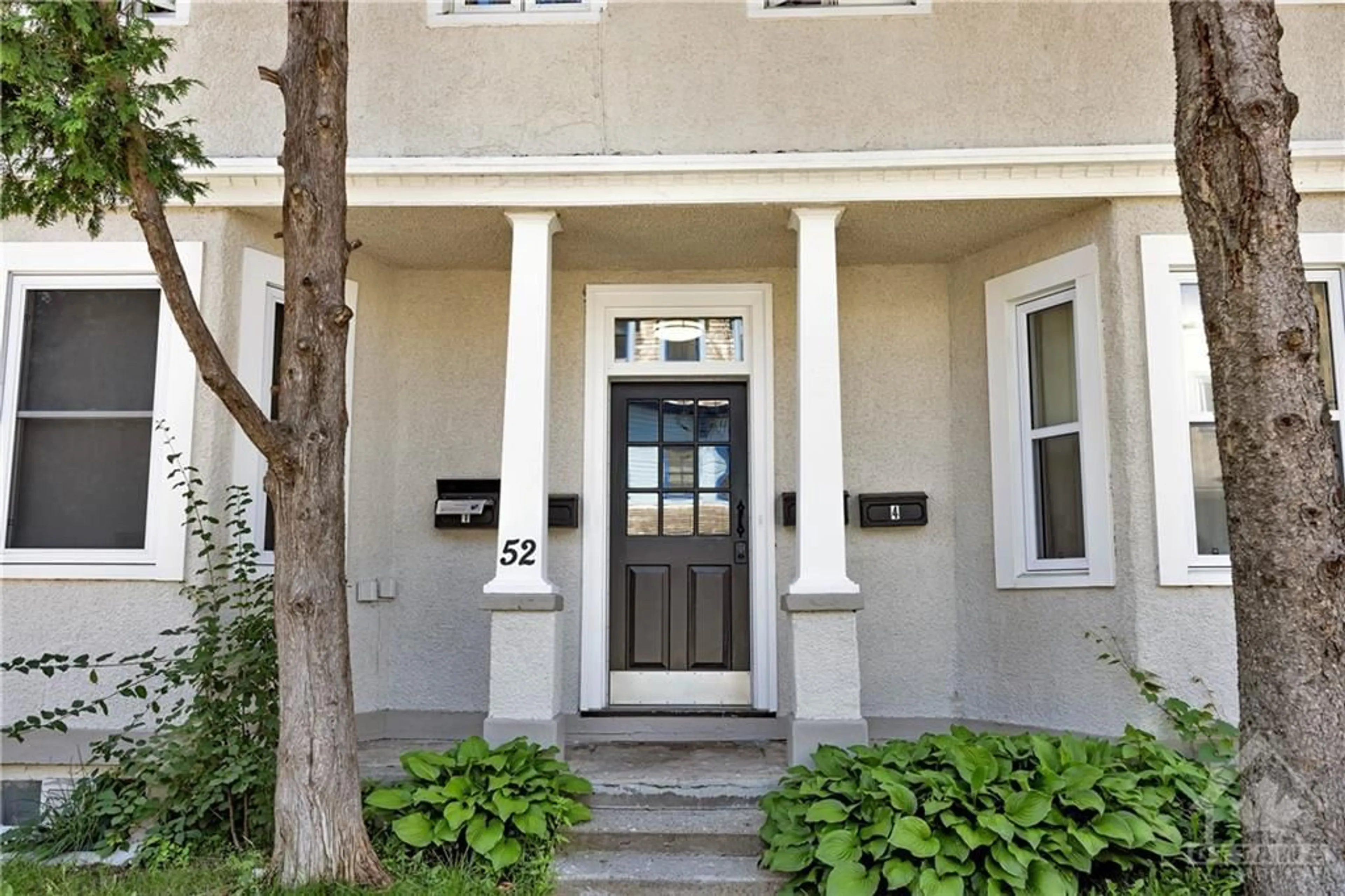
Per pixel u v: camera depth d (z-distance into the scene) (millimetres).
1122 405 4871
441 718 5719
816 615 4688
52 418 5023
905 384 5941
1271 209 3408
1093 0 5184
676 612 5906
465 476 5922
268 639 4438
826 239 5039
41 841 4258
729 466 6004
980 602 5613
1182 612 4703
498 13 5348
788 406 5930
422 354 6008
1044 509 5402
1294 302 3385
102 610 4820
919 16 5230
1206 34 3525
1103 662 4859
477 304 6039
